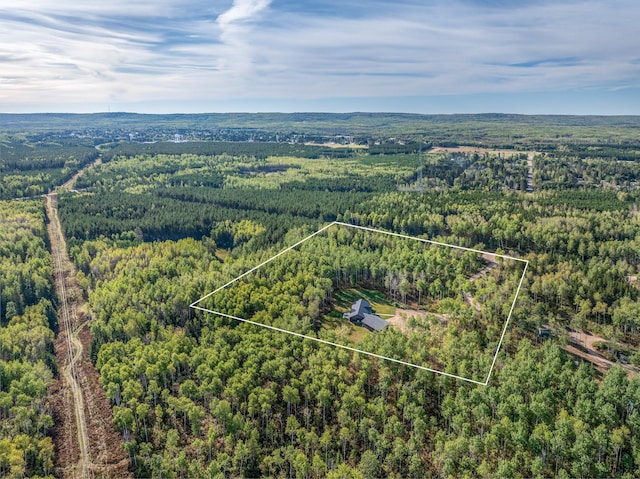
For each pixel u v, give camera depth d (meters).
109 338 85.50
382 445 62.22
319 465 60.56
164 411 71.12
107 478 62.62
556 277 87.94
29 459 64.62
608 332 79.50
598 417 62.72
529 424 63.06
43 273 110.38
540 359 70.12
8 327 87.94
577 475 57.59
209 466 60.78
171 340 79.12
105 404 74.50
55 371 81.75
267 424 66.94
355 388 66.31
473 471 59.81
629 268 101.12
